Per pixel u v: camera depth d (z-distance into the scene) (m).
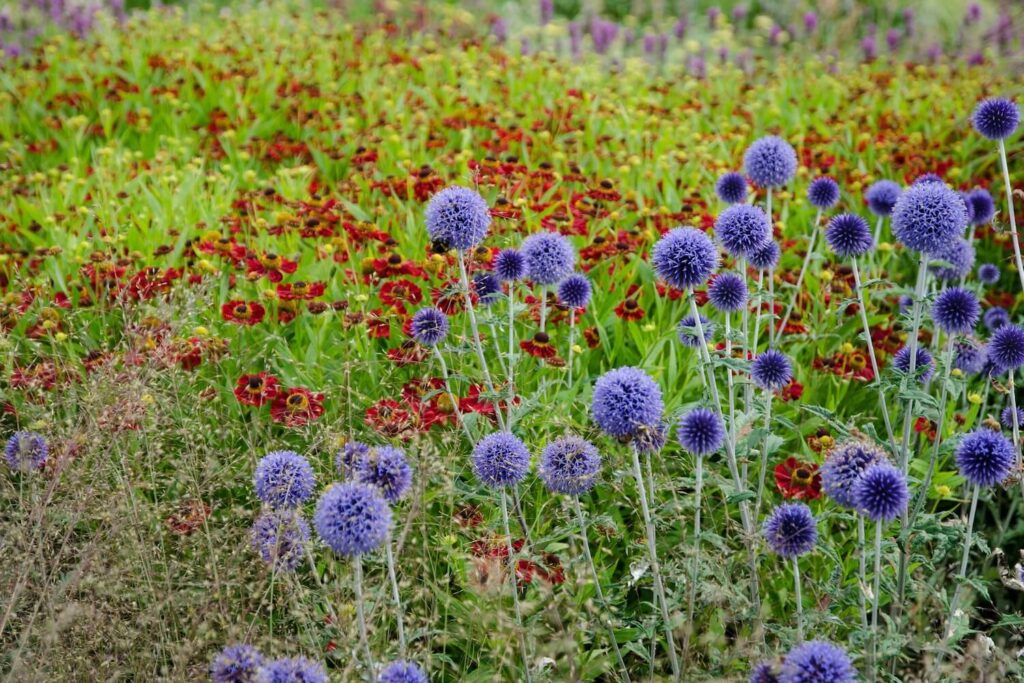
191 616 3.34
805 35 12.86
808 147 7.91
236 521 3.82
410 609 3.76
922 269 3.79
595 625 3.56
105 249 5.65
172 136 8.38
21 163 7.81
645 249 6.00
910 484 4.18
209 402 4.51
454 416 4.17
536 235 4.42
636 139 7.88
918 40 12.75
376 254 5.66
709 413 3.59
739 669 3.50
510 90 9.20
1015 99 8.48
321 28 11.63
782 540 3.28
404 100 8.84
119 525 3.39
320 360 4.88
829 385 5.18
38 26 11.47
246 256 5.19
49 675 3.17
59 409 4.41
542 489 4.21
